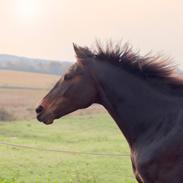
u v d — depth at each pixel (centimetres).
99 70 884
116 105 880
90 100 892
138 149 850
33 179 2155
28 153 2895
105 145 3450
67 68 920
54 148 3244
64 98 892
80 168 2450
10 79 14350
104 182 2164
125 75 880
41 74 16562
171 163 810
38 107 911
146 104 861
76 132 4222
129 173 2369
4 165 2433
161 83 870
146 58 884
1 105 6600
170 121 830
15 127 4447
